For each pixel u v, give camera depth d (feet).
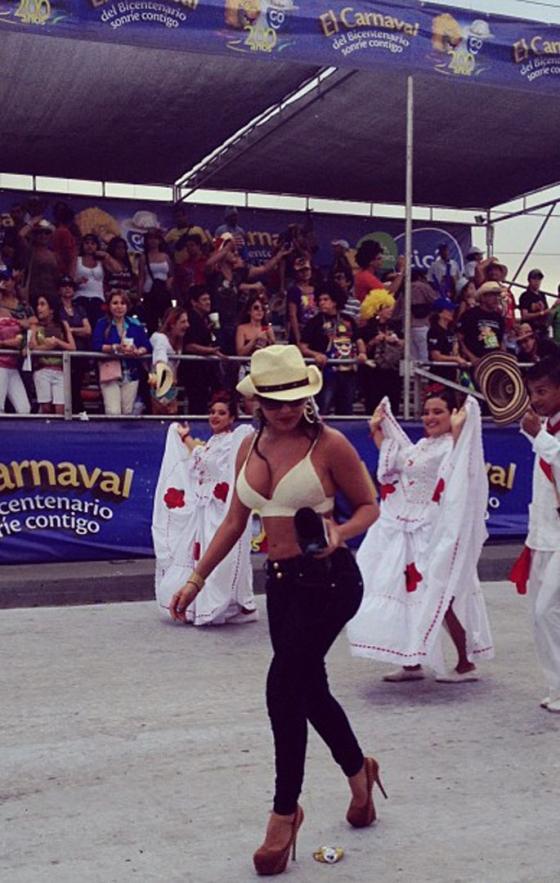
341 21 28.99
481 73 30.83
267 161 45.14
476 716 18.28
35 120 39.75
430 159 44.78
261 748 16.44
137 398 35.35
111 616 27.43
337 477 12.19
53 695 19.57
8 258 43.21
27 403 33.63
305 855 12.39
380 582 19.93
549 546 18.15
